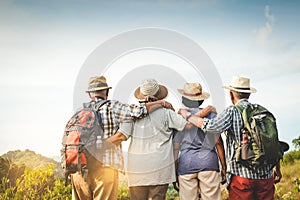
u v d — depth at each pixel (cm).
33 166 699
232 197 423
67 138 403
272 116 416
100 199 411
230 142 422
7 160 672
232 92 439
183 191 424
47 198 631
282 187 685
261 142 398
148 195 418
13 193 636
